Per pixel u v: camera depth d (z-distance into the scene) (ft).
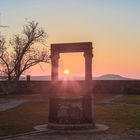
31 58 201.36
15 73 199.00
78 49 61.93
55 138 53.83
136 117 78.54
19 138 54.19
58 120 61.26
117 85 159.12
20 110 94.73
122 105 104.27
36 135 56.65
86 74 61.87
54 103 62.03
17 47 199.31
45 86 166.30
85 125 61.05
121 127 64.69
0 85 159.63
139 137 54.90
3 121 73.46
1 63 197.88
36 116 81.82
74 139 52.95
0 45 196.44
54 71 63.41
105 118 77.25
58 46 63.16
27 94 160.66
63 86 62.80
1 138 54.39
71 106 60.90
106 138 53.78
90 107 61.57
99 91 161.07
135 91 156.15
